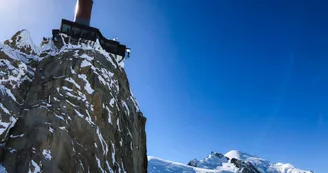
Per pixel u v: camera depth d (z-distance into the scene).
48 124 41.12
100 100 48.88
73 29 65.00
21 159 37.47
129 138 52.59
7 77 44.91
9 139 39.50
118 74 58.78
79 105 46.06
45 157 38.25
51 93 45.84
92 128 44.81
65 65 50.50
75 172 39.56
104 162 44.12
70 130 42.47
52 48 58.00
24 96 45.25
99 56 56.34
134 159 52.75
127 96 58.59
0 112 39.88
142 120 61.91
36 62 52.09
